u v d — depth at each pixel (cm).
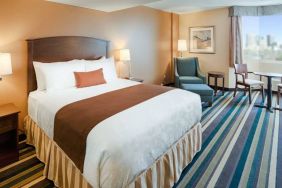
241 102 481
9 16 278
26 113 309
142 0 318
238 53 553
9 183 208
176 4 500
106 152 144
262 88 486
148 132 172
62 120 198
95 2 329
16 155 247
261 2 492
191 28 627
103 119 178
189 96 257
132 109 202
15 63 291
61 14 336
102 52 405
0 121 236
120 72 466
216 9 571
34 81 304
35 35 307
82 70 331
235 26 542
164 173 194
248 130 329
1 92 282
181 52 655
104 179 144
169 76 634
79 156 168
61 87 300
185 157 230
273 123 356
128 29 471
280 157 250
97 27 399
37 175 223
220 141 293
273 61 547
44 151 239
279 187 197
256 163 238
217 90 594
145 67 537
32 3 299
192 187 200
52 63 306
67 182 194
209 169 228
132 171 152
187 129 234
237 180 208
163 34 586
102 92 279
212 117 389
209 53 606
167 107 213
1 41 274
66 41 340
